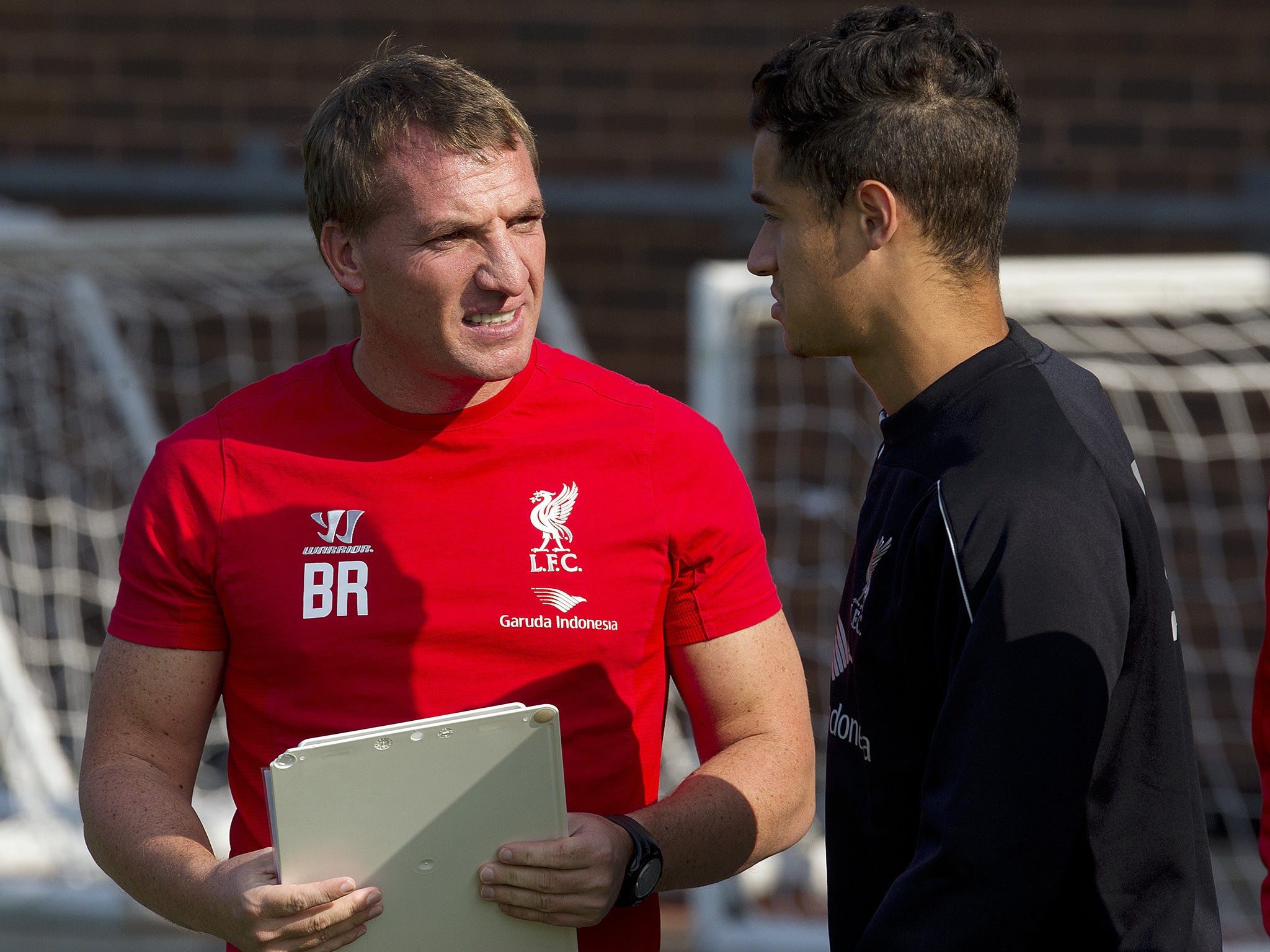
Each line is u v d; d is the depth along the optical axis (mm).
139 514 6238
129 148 19094
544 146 18562
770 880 12008
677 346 18609
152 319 18469
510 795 5352
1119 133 17672
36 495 17969
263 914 5176
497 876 5328
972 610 4887
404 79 5887
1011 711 4715
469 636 6000
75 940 12219
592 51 18438
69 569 17625
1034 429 5102
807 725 6473
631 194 18359
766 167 5578
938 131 5250
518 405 6258
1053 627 4762
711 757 6387
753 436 17438
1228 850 15297
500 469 6156
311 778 5141
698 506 6266
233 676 6195
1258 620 16625
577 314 18703
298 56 18875
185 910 5559
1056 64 17703
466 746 5273
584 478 6176
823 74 5340
